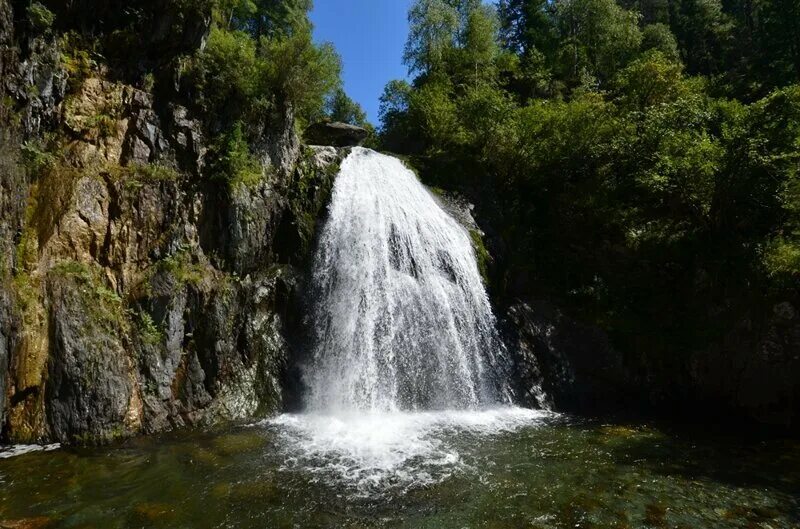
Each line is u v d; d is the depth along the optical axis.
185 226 12.97
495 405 14.98
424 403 14.22
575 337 16.89
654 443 11.90
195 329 12.33
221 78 14.33
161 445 10.23
